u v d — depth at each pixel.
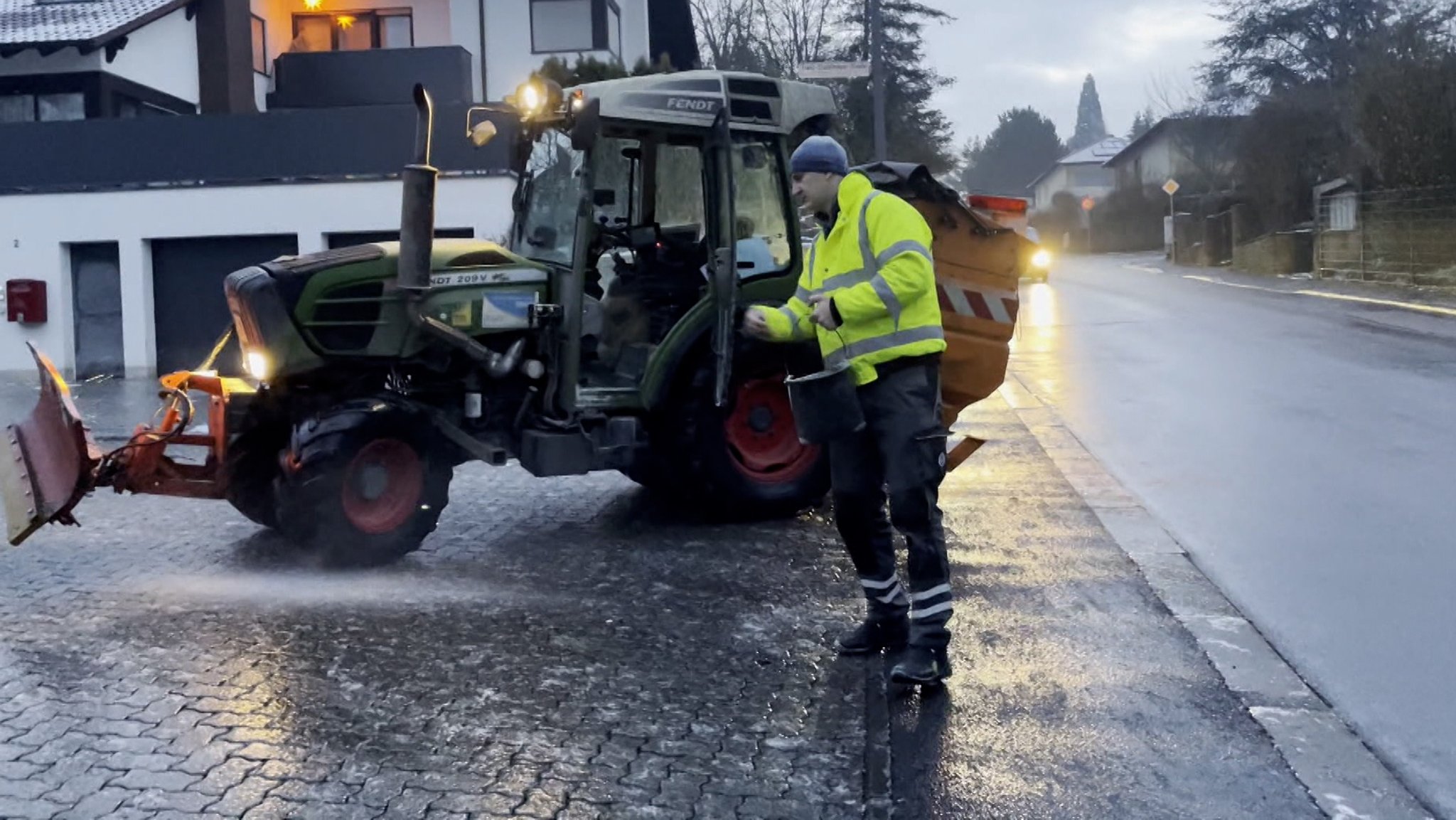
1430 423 11.09
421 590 6.79
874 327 5.09
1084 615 6.14
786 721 4.98
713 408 8.20
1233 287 30.56
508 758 4.64
